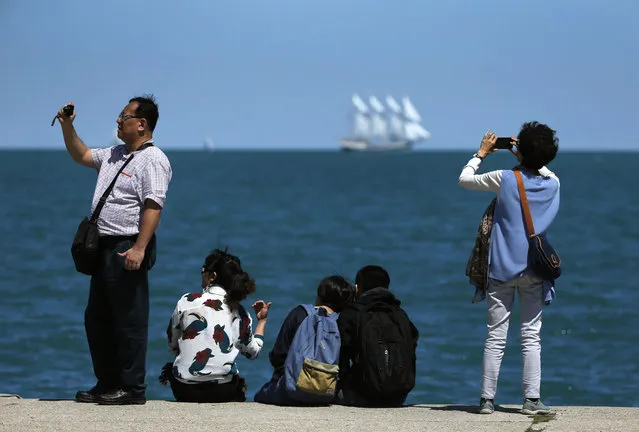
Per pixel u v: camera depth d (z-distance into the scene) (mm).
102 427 10219
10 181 168000
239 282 12133
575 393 23953
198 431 10102
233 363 12055
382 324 11797
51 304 37875
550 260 10805
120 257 11156
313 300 39969
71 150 11648
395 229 80688
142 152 11336
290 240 70938
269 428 10266
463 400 23000
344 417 10930
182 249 62562
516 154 11414
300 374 11664
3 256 56469
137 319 11320
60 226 78688
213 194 134125
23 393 23141
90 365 26422
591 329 32812
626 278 47250
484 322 34375
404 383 11617
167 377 12328
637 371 26359
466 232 77812
